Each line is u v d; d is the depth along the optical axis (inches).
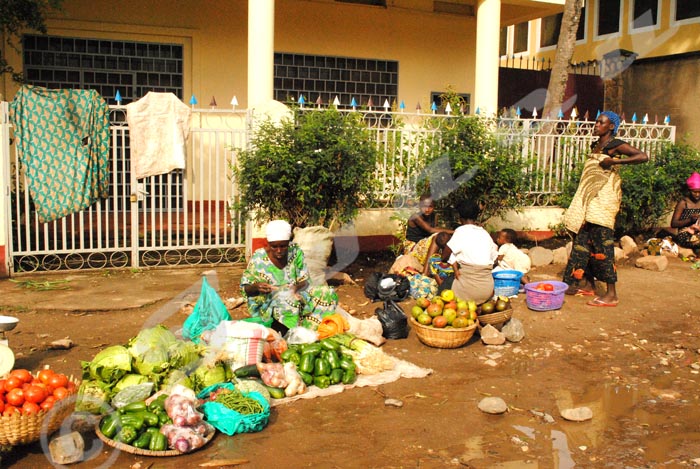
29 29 425.1
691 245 422.9
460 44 549.0
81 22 435.8
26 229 331.3
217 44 468.4
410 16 527.5
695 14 557.0
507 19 564.1
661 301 309.0
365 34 516.1
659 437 172.4
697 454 163.3
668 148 458.3
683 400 197.2
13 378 158.6
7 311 269.7
